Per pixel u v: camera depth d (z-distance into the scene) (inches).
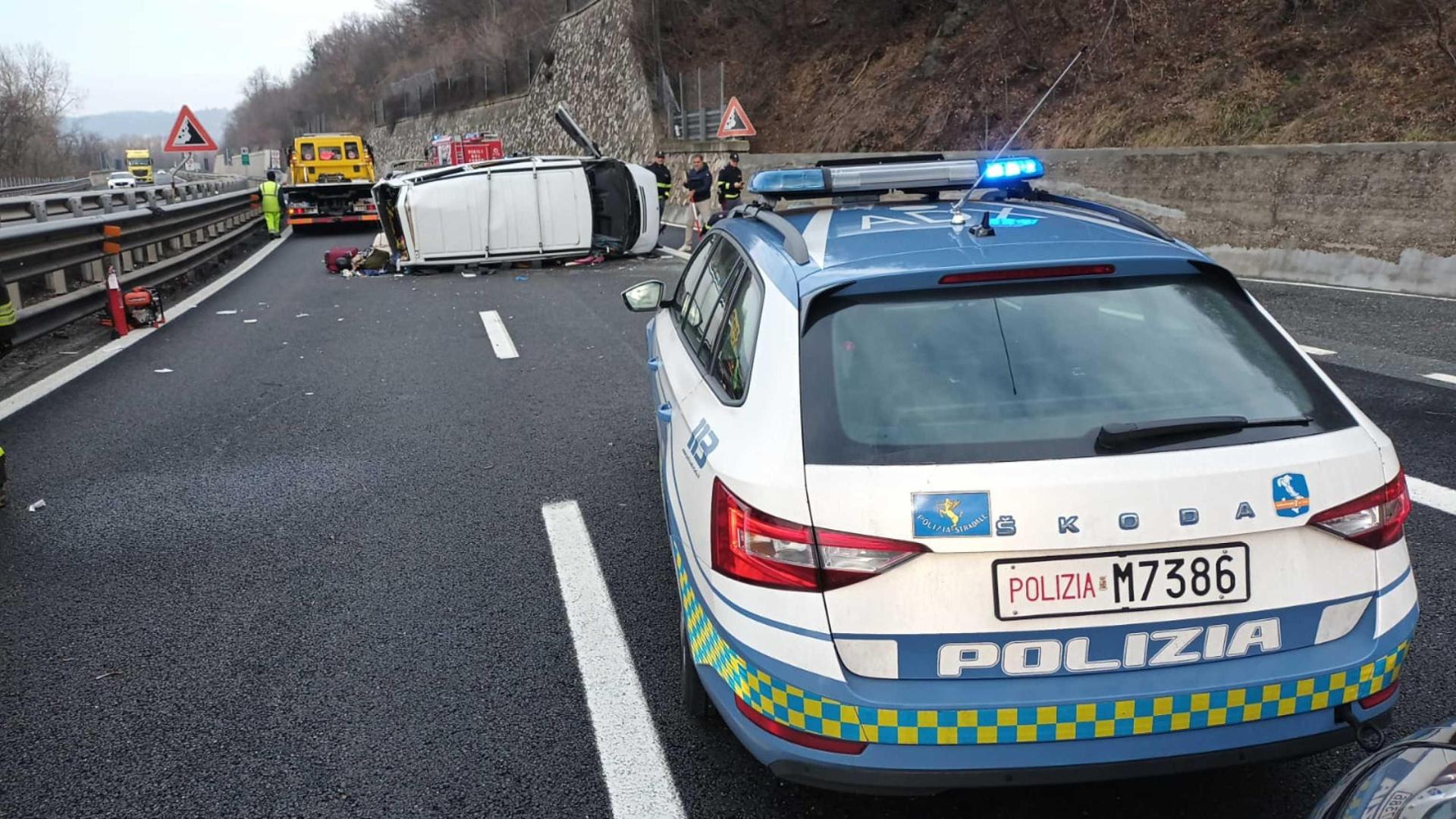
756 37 1251.2
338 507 206.4
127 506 209.3
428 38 2719.0
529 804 110.6
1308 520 86.9
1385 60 560.4
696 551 101.6
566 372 325.1
